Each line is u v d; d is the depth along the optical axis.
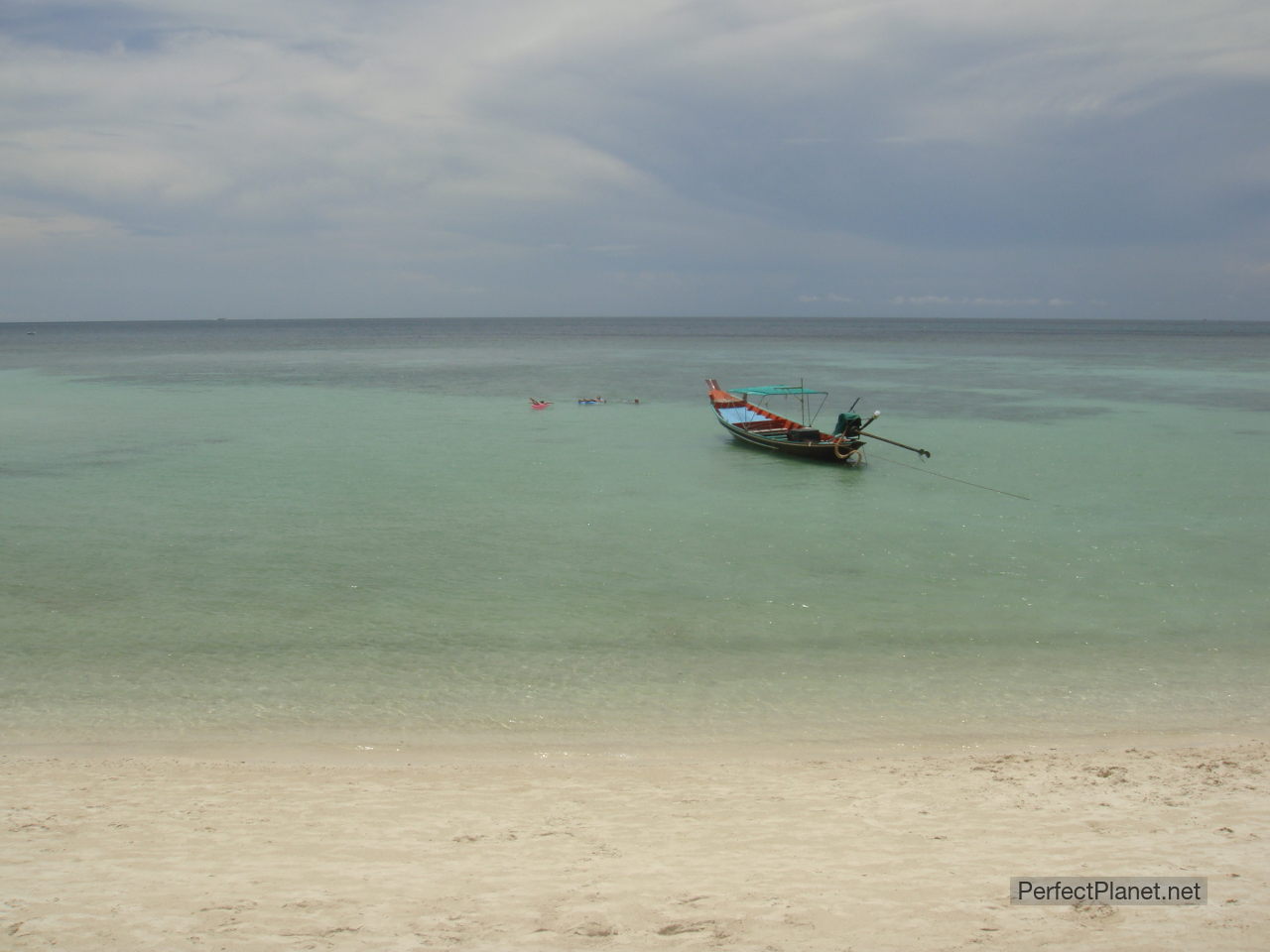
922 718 12.75
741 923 6.92
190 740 11.92
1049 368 86.50
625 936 6.73
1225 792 9.77
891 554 21.53
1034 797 9.75
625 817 9.35
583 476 31.34
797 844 8.55
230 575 19.89
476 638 16.19
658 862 8.15
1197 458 34.44
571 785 10.39
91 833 8.83
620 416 47.53
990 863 8.05
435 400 55.94
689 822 9.19
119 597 18.33
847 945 6.57
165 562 20.83
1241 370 82.44
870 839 8.66
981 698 13.47
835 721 12.65
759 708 13.13
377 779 10.57
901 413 49.72
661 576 19.91
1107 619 17.05
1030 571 20.11
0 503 26.81
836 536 23.19
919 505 26.83
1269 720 12.56
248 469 32.47
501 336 192.25
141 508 26.34
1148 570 20.11
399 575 19.95
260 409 50.88
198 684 13.98
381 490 28.97
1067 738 12.01
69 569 20.22
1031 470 32.22
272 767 10.98
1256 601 18.00
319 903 7.29
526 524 24.62
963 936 6.70
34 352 118.44
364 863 8.15
